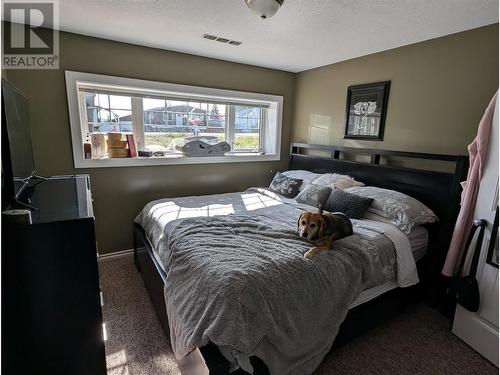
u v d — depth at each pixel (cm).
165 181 307
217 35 238
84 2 183
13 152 130
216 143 336
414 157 238
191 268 147
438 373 161
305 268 146
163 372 156
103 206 279
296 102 377
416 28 212
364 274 165
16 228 106
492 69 200
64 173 255
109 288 236
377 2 173
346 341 169
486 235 174
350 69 303
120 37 247
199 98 324
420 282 219
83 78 247
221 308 119
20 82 226
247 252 154
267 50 276
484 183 178
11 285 108
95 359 127
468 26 205
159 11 195
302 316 137
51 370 120
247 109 368
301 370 136
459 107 220
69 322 120
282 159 389
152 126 306
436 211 224
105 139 276
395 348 179
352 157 307
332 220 180
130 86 269
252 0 150
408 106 254
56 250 113
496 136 170
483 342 172
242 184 362
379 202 226
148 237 231
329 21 203
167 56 282
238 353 112
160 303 184
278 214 235
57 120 245
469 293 177
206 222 200
